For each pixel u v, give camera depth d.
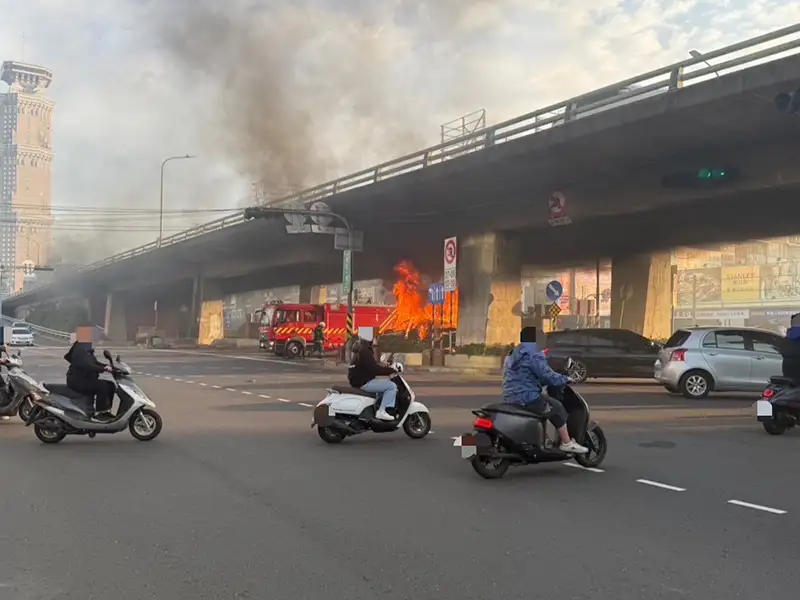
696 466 9.83
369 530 6.79
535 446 9.12
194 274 70.75
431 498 8.06
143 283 81.62
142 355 48.03
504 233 36.78
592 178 29.48
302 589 5.28
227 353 51.94
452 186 33.34
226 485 8.73
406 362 37.22
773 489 8.48
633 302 37.88
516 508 7.61
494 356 32.69
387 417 11.95
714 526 6.93
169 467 9.84
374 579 5.48
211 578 5.51
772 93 20.08
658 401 18.16
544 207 33.03
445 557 6.00
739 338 18.91
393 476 9.25
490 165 29.97
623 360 25.20
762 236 33.31
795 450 11.07
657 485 8.70
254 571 5.66
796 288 69.88
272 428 13.60
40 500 7.96
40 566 5.79
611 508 7.61
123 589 5.28
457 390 21.69
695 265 83.12
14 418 15.20
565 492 8.34
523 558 5.97
